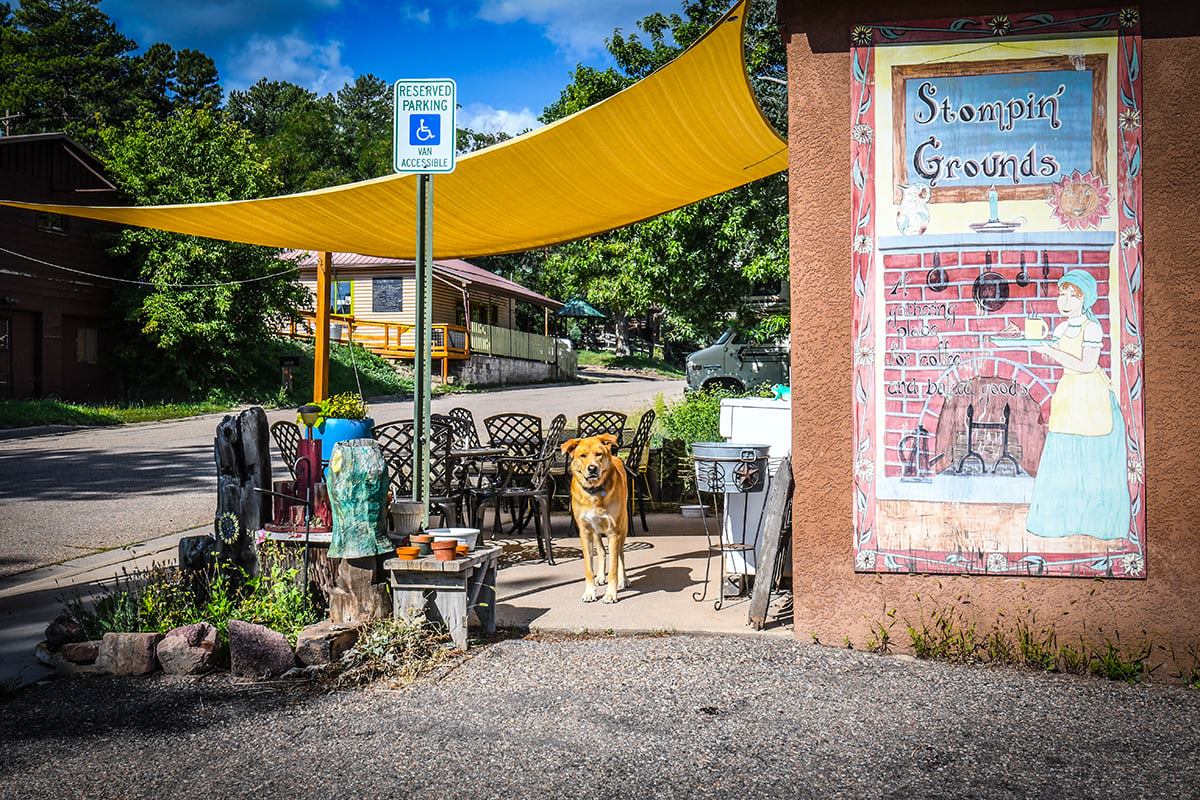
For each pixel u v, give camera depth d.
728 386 18.58
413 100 5.38
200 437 17.67
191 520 9.07
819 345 4.75
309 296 26.97
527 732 3.63
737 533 5.79
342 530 4.80
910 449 4.65
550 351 39.34
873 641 4.66
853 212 4.71
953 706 3.88
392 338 32.75
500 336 35.41
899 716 3.76
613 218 9.22
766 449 5.67
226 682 4.31
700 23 14.98
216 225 8.30
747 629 4.99
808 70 4.76
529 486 8.16
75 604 5.05
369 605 4.80
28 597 5.93
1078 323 4.53
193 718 3.85
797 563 4.77
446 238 9.25
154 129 24.83
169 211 7.65
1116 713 3.83
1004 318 4.59
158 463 13.82
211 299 23.62
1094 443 4.50
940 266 4.64
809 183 4.76
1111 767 3.28
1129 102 4.51
